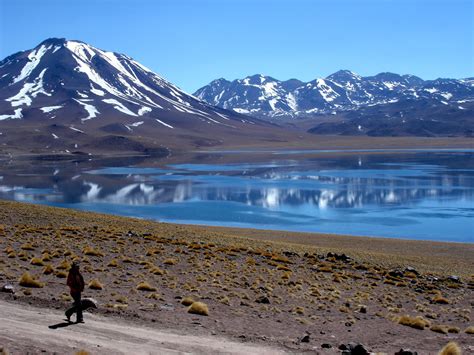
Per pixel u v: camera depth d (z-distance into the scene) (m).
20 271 25.44
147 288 24.75
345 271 40.50
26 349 12.85
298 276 35.53
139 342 15.35
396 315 25.73
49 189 129.25
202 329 18.56
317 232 76.56
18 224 44.84
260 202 108.56
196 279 29.39
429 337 21.48
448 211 96.38
